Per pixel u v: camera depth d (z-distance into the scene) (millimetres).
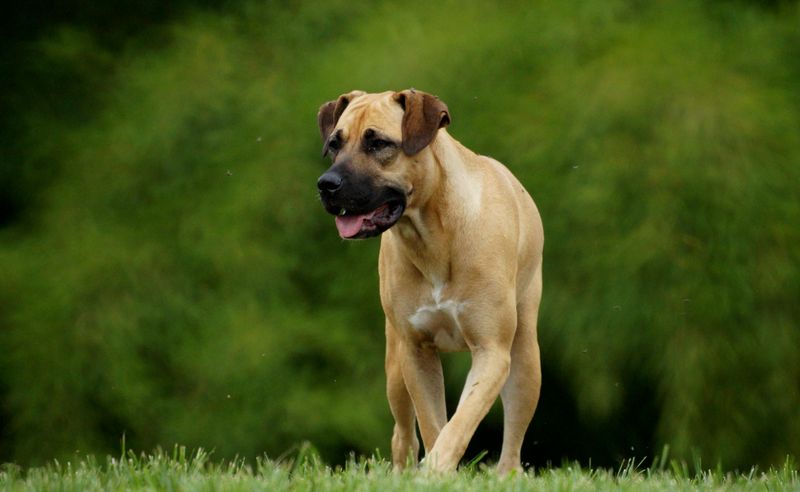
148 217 17031
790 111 15875
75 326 16156
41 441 15953
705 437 14867
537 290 7672
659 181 15078
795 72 16484
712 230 15055
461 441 6535
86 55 18625
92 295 16344
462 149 7184
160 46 18859
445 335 7070
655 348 14938
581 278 15164
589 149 15297
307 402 15547
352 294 16312
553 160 15461
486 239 6930
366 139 6805
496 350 6930
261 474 5895
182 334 16266
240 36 18406
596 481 6074
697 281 14875
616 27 16641
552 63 16453
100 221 17156
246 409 15727
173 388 16250
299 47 18078
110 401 15977
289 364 15977
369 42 16953
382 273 7293
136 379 15977
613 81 15531
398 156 6816
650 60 15766
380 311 16172
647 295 14922
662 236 14961
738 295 14961
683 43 16188
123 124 17578
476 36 16750
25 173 17844
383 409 15758
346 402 15617
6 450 16078
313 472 5801
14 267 16844
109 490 5422
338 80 16562
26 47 18422
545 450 16594
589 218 15062
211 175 17172
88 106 18562
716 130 15203
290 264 16328
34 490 5402
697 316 14859
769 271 15023
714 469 14906
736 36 16656
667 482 6047
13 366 16203
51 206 17500
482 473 6535
